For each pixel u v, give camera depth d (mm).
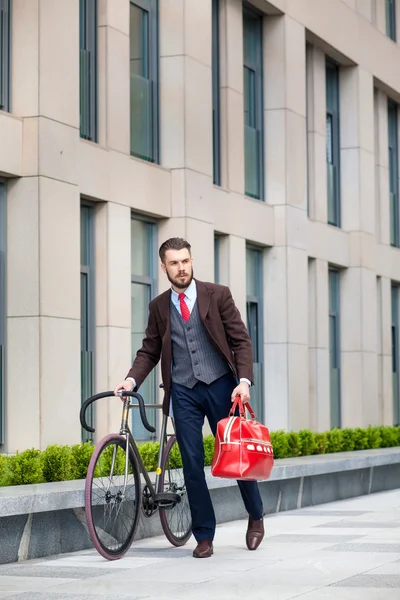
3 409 13539
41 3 13711
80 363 14508
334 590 7277
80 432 14117
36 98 13625
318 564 8531
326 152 24062
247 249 20500
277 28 20938
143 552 9516
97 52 15656
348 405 24562
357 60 24672
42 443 13352
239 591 7301
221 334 9109
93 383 15320
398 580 7707
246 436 8828
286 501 13836
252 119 20750
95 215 15469
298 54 21438
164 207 16953
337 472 15555
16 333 13539
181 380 9156
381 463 17125
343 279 24734
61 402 13750
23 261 13539
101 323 15367
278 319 20750
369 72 25469
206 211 17719
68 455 11641
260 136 20875
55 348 13672
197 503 9094
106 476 8969
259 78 20969
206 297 9117
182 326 9133
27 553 9172
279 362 20703
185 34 17281
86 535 9891
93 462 8688
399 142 28750
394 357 28344
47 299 13570
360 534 10695
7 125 13352
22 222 13578
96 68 15656
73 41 14359
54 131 13859
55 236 13789
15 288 13570
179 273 8992
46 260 13586
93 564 8805
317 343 22609
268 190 20906
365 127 25156
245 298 19484
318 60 23328
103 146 15406
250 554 9195
